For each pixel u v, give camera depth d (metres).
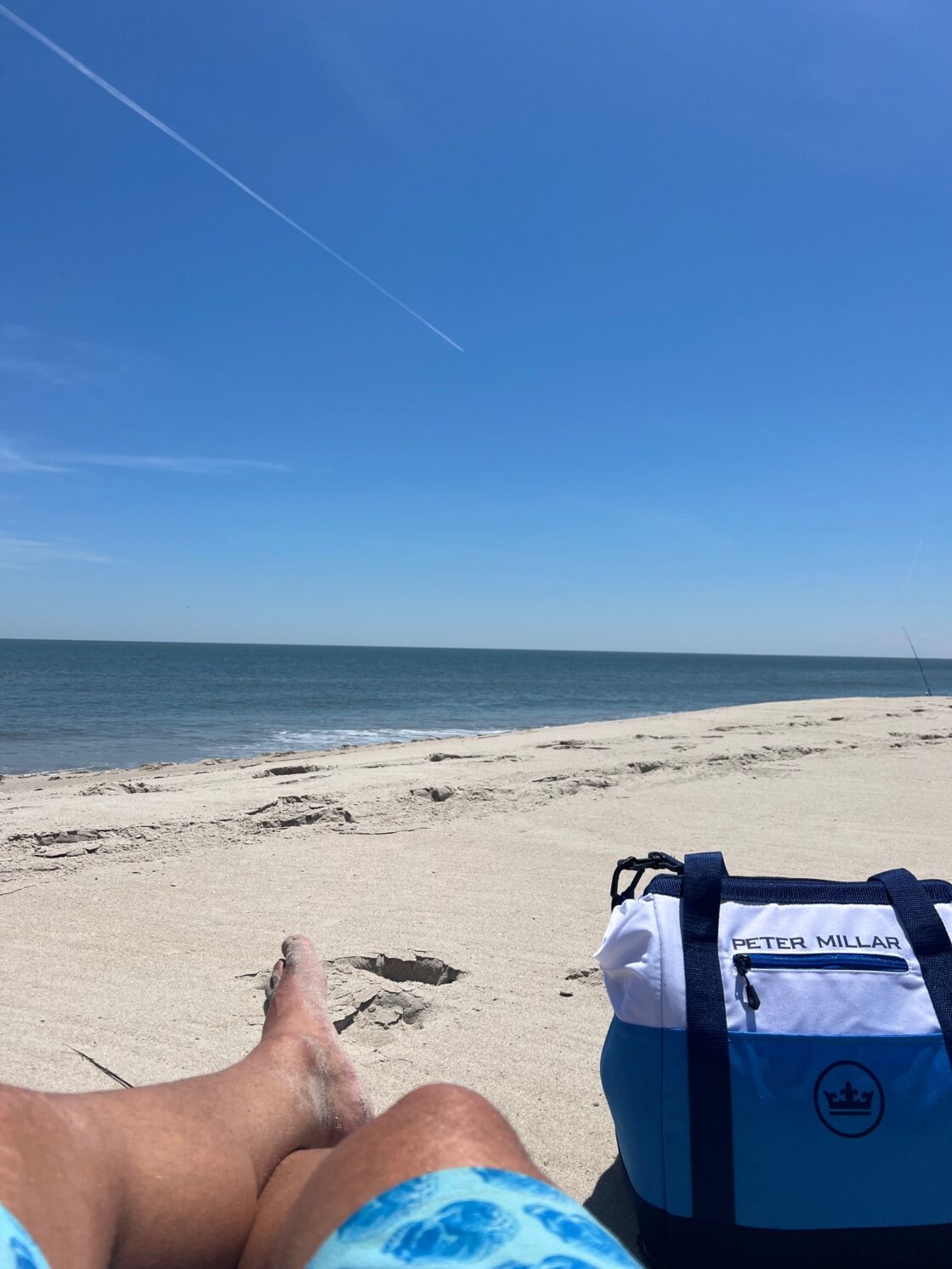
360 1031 2.83
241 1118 1.31
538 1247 0.72
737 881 1.90
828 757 8.60
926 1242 1.63
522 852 4.96
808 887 1.89
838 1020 1.69
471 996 3.08
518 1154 0.90
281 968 2.19
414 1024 2.91
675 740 9.52
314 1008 1.88
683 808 6.14
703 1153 1.67
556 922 3.82
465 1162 0.85
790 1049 1.67
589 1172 2.12
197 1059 2.58
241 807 5.77
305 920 3.80
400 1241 0.76
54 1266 0.81
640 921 1.85
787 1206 1.64
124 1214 1.02
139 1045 2.67
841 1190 1.63
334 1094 1.54
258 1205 1.19
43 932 3.62
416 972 3.38
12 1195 0.82
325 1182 0.90
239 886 4.26
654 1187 1.73
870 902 1.86
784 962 1.75
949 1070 1.64
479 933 3.67
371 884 4.32
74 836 4.97
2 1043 2.67
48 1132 0.99
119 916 3.81
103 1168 1.02
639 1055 1.75
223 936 3.60
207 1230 1.10
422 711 27.42
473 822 5.62
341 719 23.73
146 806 5.82
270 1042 1.66
